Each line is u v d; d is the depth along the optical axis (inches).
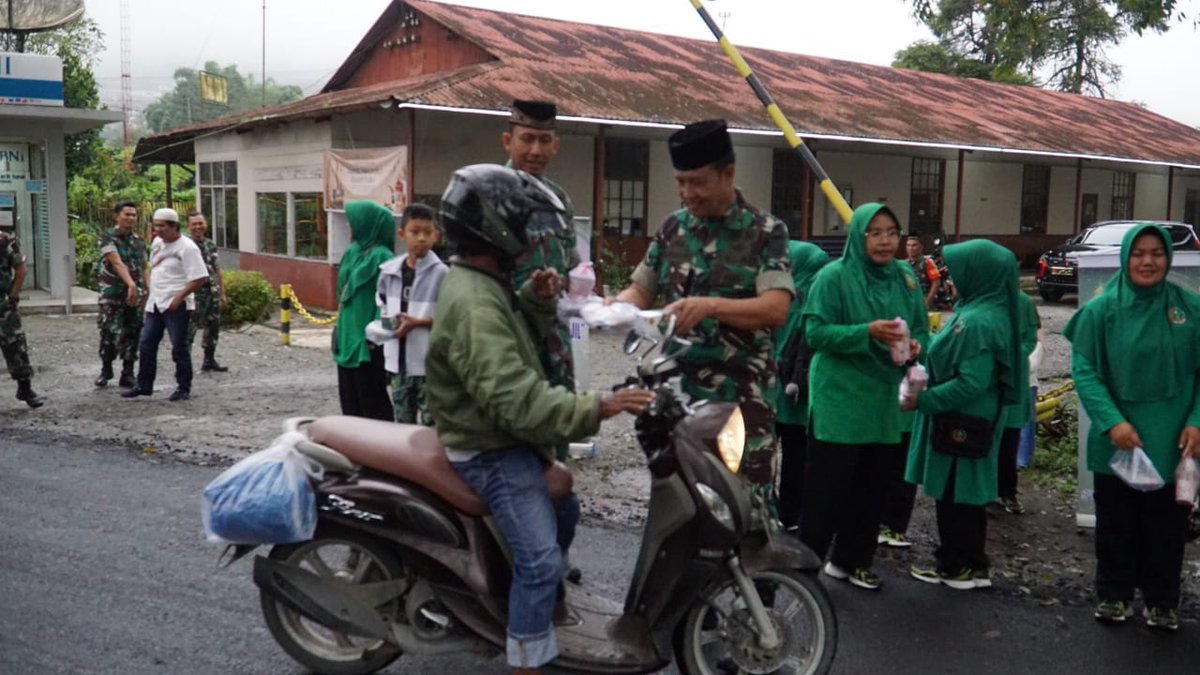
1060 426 327.9
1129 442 174.2
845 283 188.7
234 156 834.8
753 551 142.2
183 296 372.5
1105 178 1195.3
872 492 196.7
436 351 132.7
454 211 129.2
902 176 999.6
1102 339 182.1
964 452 194.7
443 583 143.5
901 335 175.8
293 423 155.0
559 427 125.9
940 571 204.4
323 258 714.8
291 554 151.3
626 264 794.2
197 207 912.3
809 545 194.2
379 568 153.6
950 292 546.6
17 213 681.6
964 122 923.4
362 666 156.9
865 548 199.5
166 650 165.8
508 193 129.7
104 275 394.6
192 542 218.4
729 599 163.2
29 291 690.8
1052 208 1146.7
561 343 158.7
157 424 337.7
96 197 1187.9
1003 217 1104.2
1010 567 216.7
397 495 142.6
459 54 783.1
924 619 187.2
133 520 232.8
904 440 226.7
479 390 127.4
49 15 725.3
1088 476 242.2
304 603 149.2
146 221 1156.5
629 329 134.5
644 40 922.1
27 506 242.4
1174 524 179.3
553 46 796.0
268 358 492.1
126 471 276.2
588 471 285.9
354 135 688.4
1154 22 455.8
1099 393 179.5
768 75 908.6
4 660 160.7
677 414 137.9
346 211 262.1
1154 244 176.6
